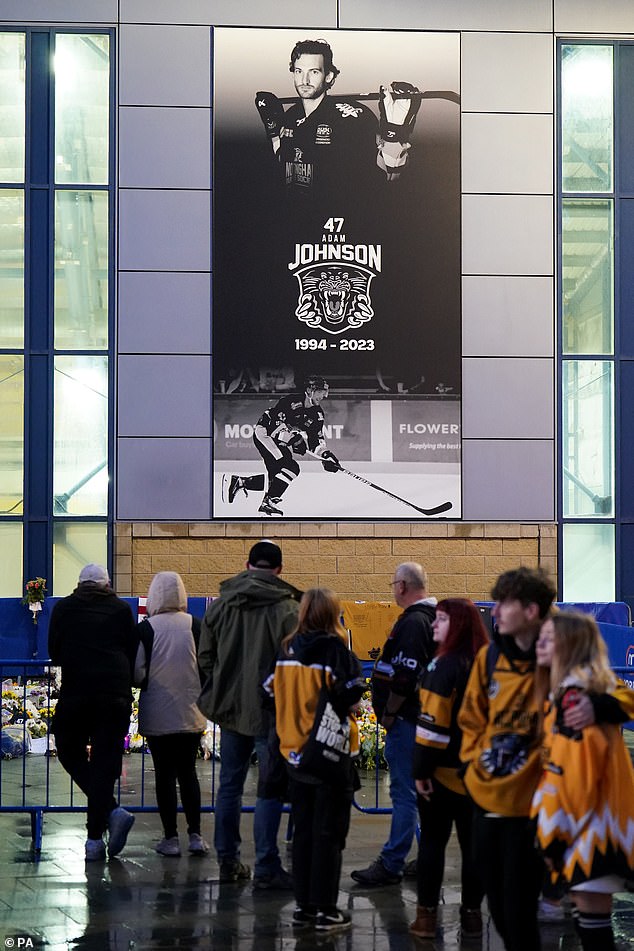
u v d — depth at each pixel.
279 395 17.45
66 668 8.06
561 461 17.84
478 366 17.66
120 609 8.16
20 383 17.58
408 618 7.28
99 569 8.33
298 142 17.67
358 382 17.52
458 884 7.54
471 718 5.16
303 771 6.48
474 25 17.89
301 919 6.58
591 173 18.09
